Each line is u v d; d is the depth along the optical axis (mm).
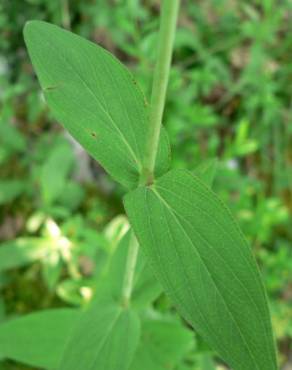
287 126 227
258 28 222
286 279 196
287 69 241
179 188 75
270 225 198
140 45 200
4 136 207
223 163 195
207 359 157
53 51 80
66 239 171
